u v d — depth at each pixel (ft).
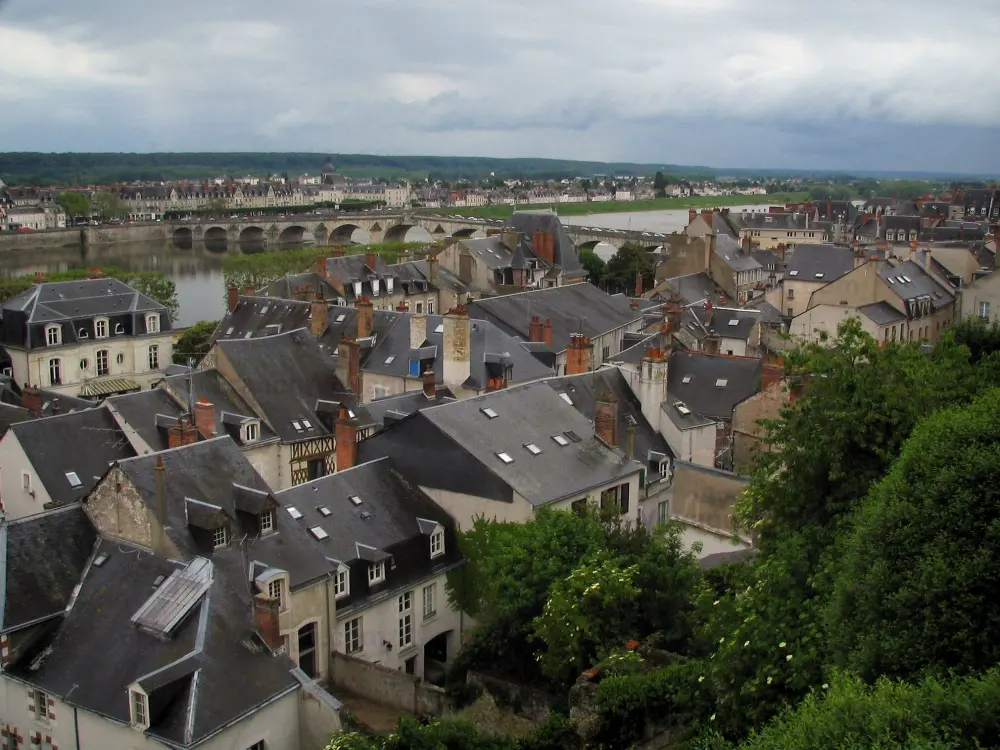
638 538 161.17
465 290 486.79
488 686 145.38
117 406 229.86
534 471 182.60
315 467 261.65
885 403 137.69
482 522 176.86
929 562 93.30
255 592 144.05
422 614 174.29
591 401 222.69
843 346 149.89
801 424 143.43
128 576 143.23
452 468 181.06
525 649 154.10
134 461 150.92
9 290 509.76
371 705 151.12
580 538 154.20
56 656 136.46
